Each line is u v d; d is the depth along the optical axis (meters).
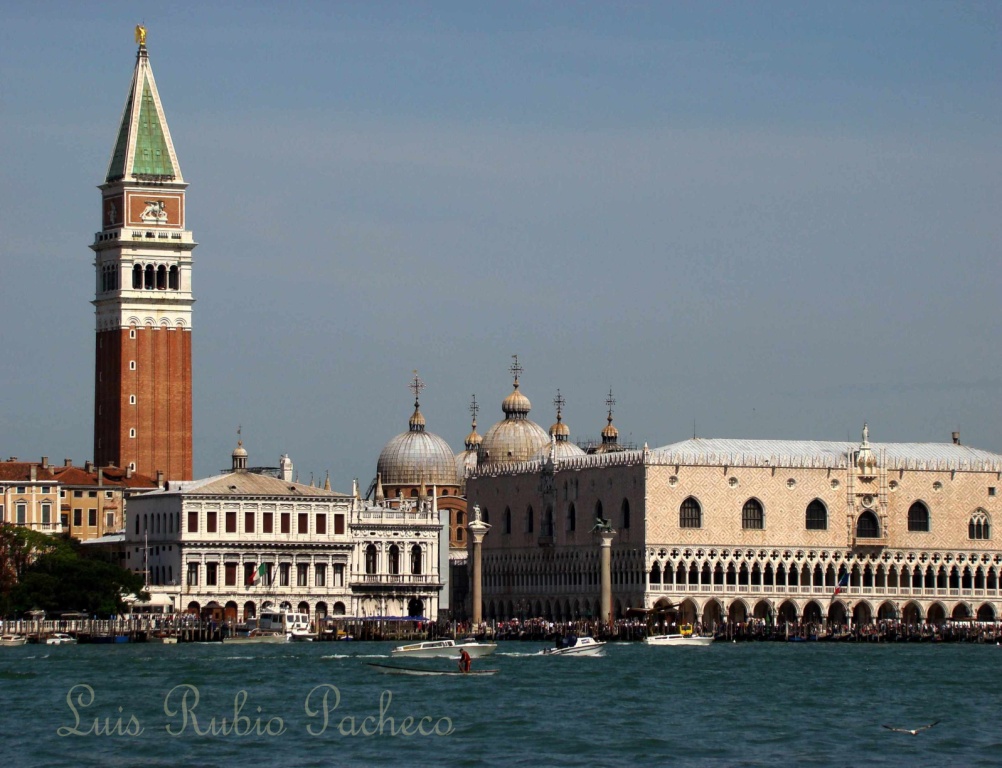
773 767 173.62
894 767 174.50
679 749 183.25
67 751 180.62
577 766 172.75
